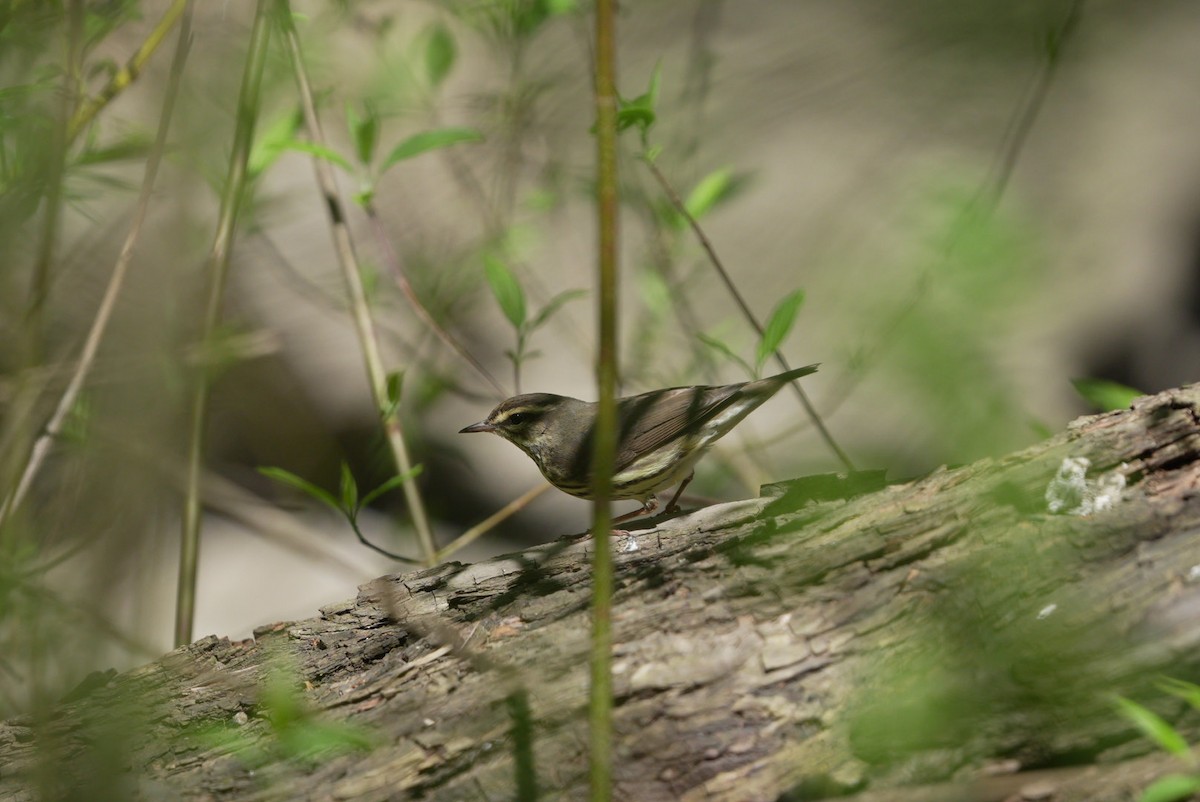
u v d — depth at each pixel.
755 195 16.08
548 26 16.06
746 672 6.61
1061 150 16.77
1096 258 15.98
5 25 9.27
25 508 9.63
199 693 7.89
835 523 7.50
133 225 9.20
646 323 14.16
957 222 4.70
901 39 15.66
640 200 13.88
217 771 7.00
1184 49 17.52
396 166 16.27
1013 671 6.27
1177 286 16.12
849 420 12.94
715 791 6.24
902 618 6.66
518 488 17.83
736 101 16.58
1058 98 17.08
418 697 7.14
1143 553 6.64
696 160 15.81
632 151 15.54
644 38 17.02
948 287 4.39
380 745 6.82
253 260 16.56
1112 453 7.33
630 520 12.51
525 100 14.00
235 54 11.09
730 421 11.66
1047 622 6.40
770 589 7.06
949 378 4.37
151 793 6.92
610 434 5.08
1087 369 15.34
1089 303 15.38
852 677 6.47
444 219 15.80
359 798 6.55
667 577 7.47
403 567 15.62
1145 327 15.87
